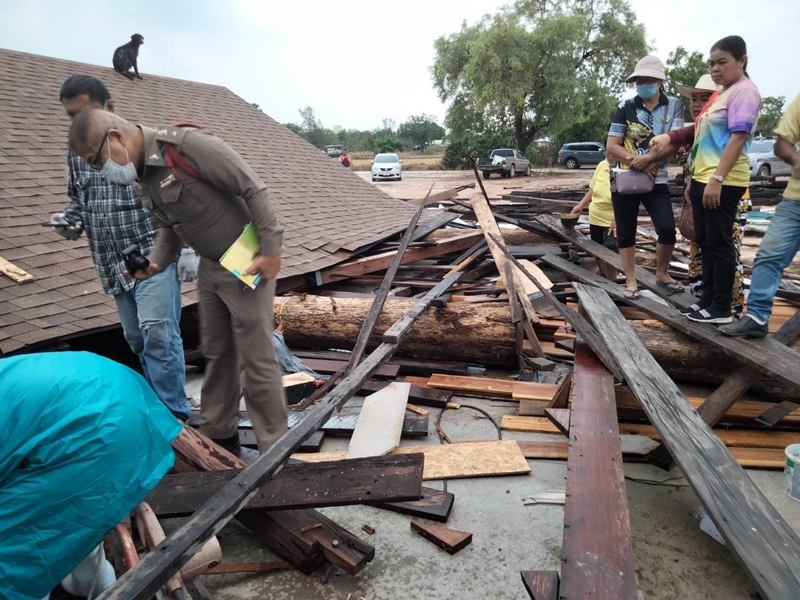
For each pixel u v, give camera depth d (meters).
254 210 2.63
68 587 2.33
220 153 2.53
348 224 8.83
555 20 33.41
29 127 6.98
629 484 3.19
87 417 1.93
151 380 3.69
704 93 4.61
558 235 7.06
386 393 4.08
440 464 3.32
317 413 2.81
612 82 38.84
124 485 2.01
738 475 2.38
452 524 2.86
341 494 2.47
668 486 3.16
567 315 4.23
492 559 2.62
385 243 8.41
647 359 3.46
